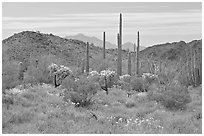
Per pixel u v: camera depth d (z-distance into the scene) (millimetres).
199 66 34062
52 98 22250
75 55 76250
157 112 18625
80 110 19172
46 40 81125
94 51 83750
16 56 65562
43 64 36719
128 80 34875
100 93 26406
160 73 34250
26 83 30281
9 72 23109
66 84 22578
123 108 20562
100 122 15555
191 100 21016
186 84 33469
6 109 17000
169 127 14750
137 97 25016
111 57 74625
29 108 18000
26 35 80688
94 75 33750
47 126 14219
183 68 35500
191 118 16797
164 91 21703
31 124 14641
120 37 40969
